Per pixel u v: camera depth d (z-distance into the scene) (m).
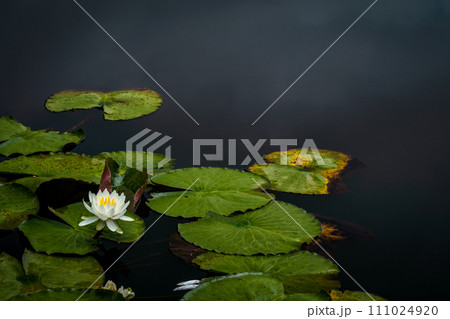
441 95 3.36
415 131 2.97
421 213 2.26
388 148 2.80
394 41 4.12
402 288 1.79
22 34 4.17
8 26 4.28
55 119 3.10
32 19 4.42
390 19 4.51
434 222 2.20
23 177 2.35
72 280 1.73
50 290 1.62
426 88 3.45
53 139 2.77
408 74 3.65
